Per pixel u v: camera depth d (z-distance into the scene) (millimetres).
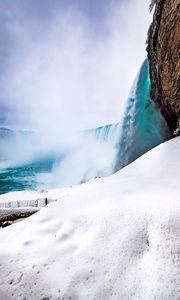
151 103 31094
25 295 2277
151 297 1939
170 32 11539
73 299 2154
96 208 3490
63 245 2873
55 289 2268
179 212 2645
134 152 37312
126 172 9508
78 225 3229
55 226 3420
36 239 3174
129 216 2926
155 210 2830
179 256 2166
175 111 13523
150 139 32969
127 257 2402
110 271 2318
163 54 12992
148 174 6797
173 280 1994
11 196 18891
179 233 2377
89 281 2283
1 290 2367
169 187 3994
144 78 39094
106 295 2115
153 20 15195
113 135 51406
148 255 2330
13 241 3318
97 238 2807
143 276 2145
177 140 10273
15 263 2650
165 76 13305
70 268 2463
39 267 2533
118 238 2670
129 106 41281
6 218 10617
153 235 2496
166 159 8523
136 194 3877
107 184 6301
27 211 11938
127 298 2029
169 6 11445
